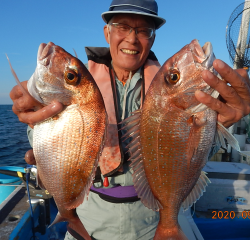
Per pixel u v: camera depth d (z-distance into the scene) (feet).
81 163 1.63
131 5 1.98
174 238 1.78
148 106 1.75
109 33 2.28
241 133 5.15
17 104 1.58
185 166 1.75
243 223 3.45
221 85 1.44
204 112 1.71
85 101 1.62
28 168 3.23
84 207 2.17
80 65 1.63
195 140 1.73
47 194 3.18
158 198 1.81
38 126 1.64
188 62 1.70
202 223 3.43
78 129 1.61
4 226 2.57
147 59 2.37
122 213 2.05
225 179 3.80
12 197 3.22
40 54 1.62
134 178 1.79
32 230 2.85
